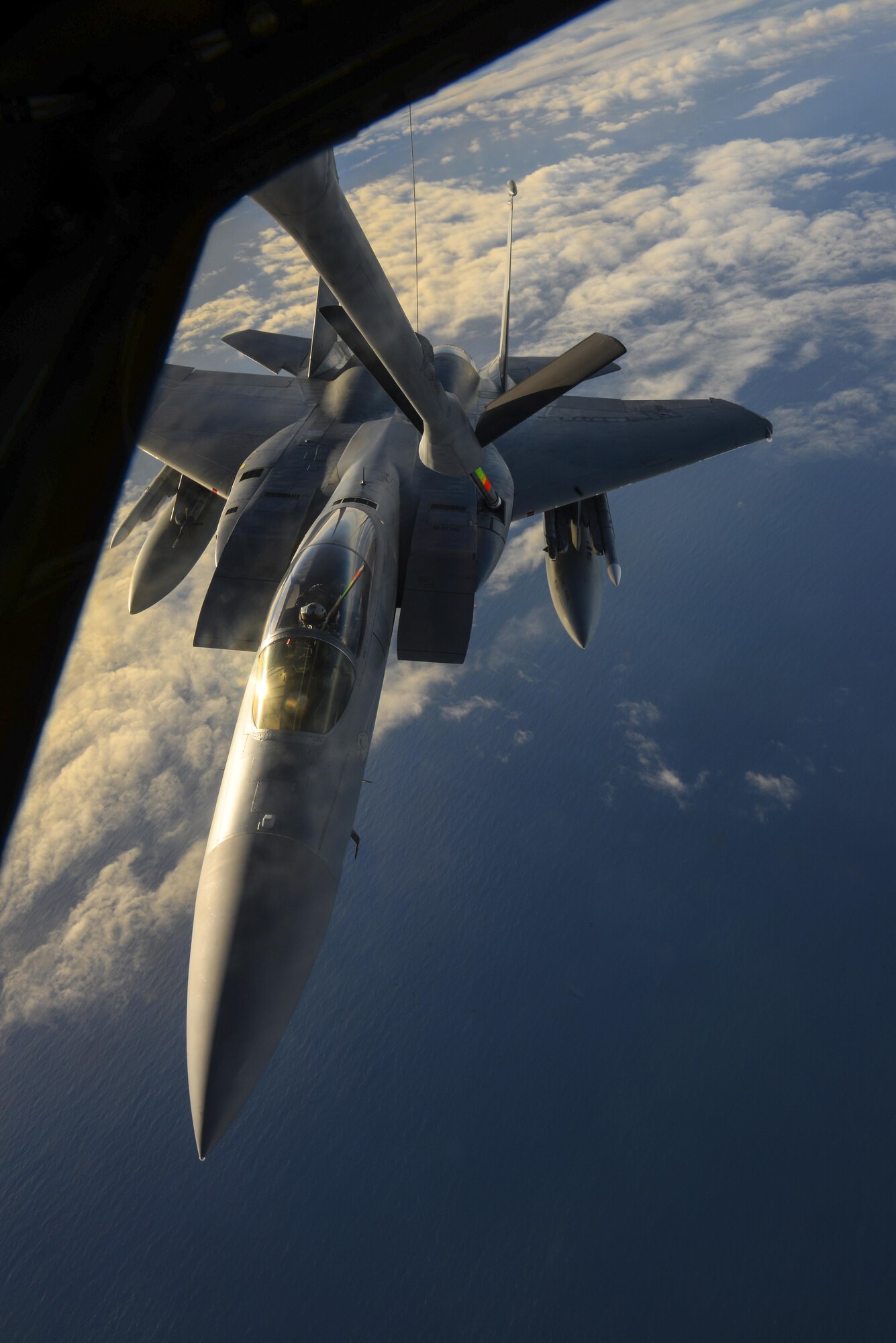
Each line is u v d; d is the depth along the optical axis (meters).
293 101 2.70
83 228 2.58
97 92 2.49
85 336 2.52
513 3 2.71
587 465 20.19
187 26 2.48
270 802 11.36
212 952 10.66
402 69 2.77
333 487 16.75
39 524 2.37
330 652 11.84
